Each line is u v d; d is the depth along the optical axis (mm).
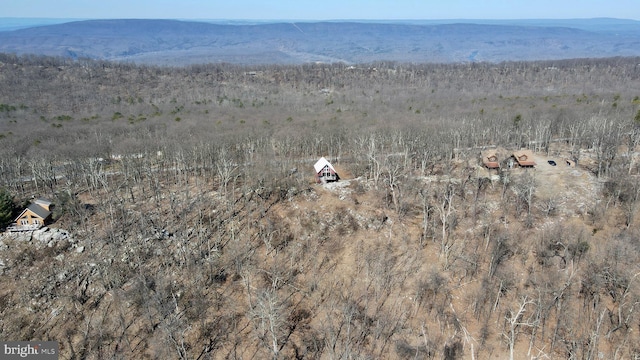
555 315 62312
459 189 92188
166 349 57719
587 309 62625
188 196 88125
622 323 59500
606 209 83750
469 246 76812
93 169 90438
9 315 62000
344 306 64625
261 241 78250
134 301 64562
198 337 60469
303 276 71500
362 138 110188
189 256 73125
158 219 81188
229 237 78750
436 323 62531
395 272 71750
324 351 57938
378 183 94875
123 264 70688
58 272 67812
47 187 92438
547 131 118438
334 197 90188
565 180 95812
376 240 79188
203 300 65875
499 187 93625
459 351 58094
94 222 78250
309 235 80250
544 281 66250
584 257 70062
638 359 53000
